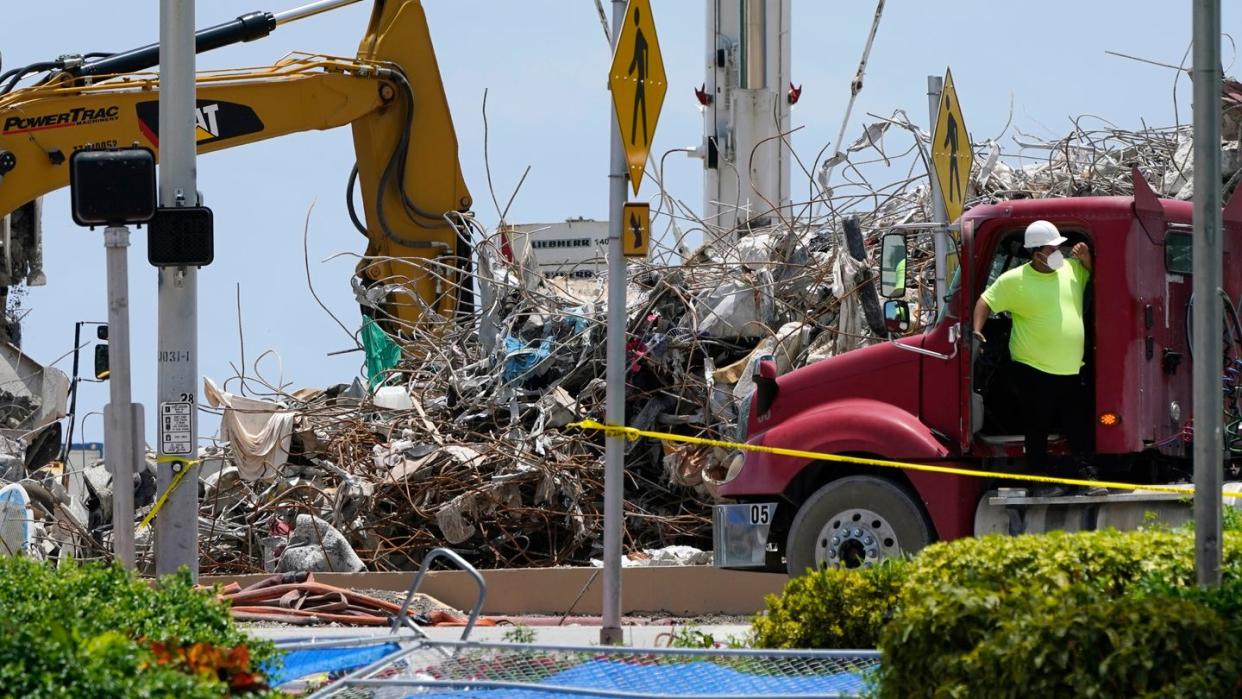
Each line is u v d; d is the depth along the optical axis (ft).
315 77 261.03
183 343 146.20
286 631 148.66
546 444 207.92
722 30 282.15
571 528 206.49
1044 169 225.76
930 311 189.57
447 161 267.59
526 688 78.18
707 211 282.36
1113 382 132.87
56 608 77.20
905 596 77.15
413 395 222.48
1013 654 67.41
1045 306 133.49
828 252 217.97
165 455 146.10
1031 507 134.21
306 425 213.66
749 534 148.56
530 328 223.51
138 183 136.77
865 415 141.90
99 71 250.78
